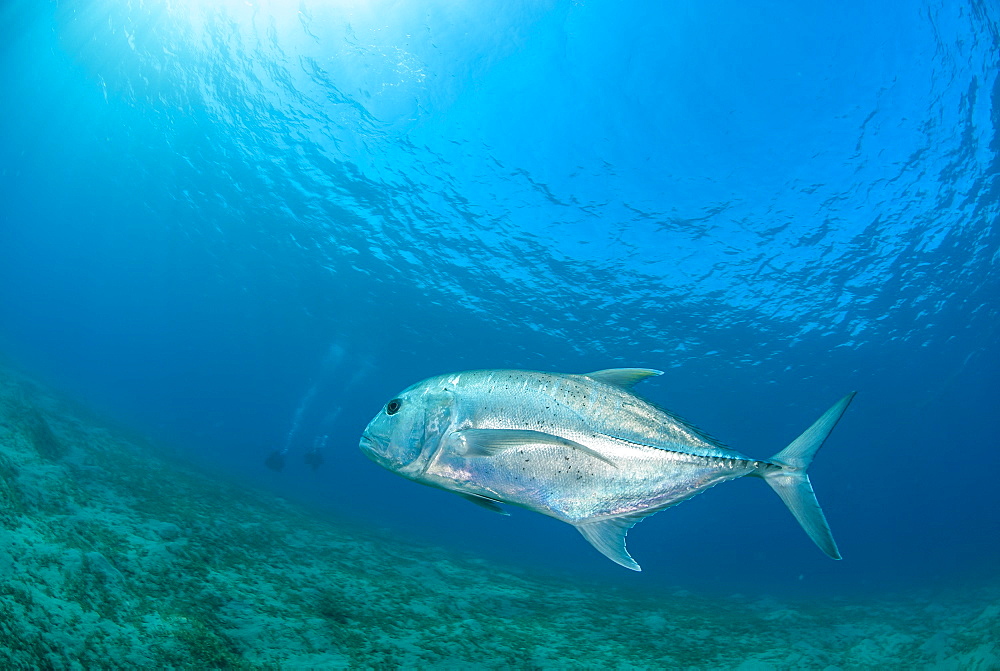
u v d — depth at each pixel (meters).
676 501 2.09
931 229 19.11
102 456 7.09
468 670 3.36
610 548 1.97
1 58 22.47
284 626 3.25
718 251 20.67
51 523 3.40
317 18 15.41
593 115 16.78
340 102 17.88
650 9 14.11
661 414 2.19
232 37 16.69
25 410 6.19
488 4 14.28
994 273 21.20
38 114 27.09
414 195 21.05
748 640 5.90
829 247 20.05
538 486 2.01
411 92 17.02
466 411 2.10
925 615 8.08
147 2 16.47
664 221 19.73
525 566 11.78
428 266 25.39
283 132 19.98
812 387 31.14
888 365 28.61
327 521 10.23
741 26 14.41
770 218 19.06
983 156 16.31
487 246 22.77
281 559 5.12
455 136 18.09
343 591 4.64
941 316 24.11
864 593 13.16
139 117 22.98
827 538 2.06
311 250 27.47
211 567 4.00
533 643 4.37
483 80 16.28
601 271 22.70
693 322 25.17
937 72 14.75
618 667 4.13
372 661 3.13
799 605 9.61
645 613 7.09
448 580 6.60
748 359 28.06
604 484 2.05
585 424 2.09
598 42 14.91
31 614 2.16
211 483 9.72
